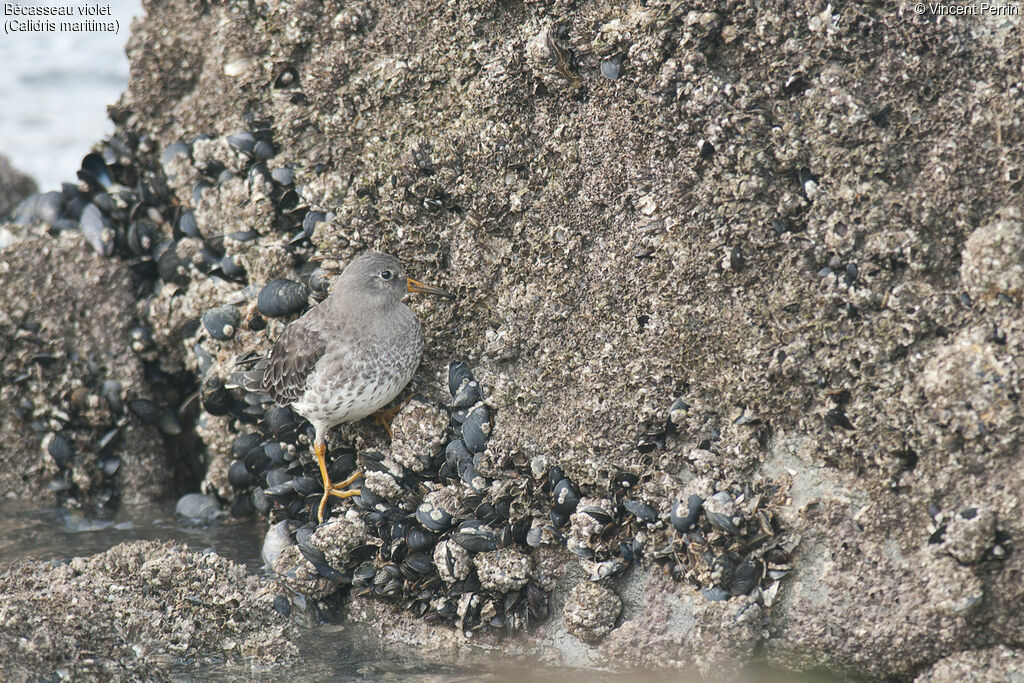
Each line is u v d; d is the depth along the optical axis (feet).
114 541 41.11
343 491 36.50
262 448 39.68
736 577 29.84
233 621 33.47
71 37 89.76
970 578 27.30
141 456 46.26
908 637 27.89
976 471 27.71
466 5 35.24
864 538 28.84
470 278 35.45
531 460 33.37
